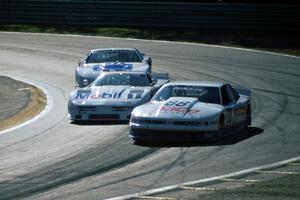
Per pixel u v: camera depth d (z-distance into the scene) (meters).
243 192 31.92
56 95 72.69
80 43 111.50
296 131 52.25
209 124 45.47
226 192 32.00
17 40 115.75
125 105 54.72
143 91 56.44
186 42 111.19
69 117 56.03
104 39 114.38
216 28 116.56
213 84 50.53
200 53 101.88
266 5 113.62
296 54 101.94
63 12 123.19
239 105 51.53
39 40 115.19
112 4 120.56
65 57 101.00
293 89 76.06
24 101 67.50
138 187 33.59
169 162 40.09
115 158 41.47
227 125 48.72
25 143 47.19
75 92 56.91
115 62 71.88
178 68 90.00
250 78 83.12
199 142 46.91
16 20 125.75
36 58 101.00
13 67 94.94
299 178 35.12
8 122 56.50
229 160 40.56
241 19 115.12
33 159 41.56
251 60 96.31
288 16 112.81
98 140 47.91
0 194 32.72
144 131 45.75
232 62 94.62
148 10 119.44
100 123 55.44
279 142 47.19
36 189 33.59
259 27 114.50
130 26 120.56
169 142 46.94
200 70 88.44
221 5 115.75
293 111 62.66
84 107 54.97
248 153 42.88
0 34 121.25
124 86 58.06
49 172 37.69
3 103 66.75
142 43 110.56
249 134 50.84
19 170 38.41
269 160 40.53
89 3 121.69
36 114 60.50
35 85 80.19
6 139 48.84
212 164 39.41
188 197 31.11
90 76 68.62
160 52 102.88
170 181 34.88
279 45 107.62
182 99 47.94
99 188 33.56
